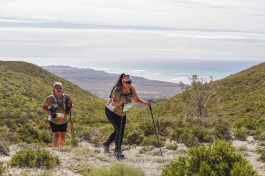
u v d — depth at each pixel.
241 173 3.66
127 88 6.35
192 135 10.66
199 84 25.83
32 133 35.06
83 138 12.75
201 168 3.95
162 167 5.69
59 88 7.29
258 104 53.91
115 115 6.58
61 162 5.40
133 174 4.76
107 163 5.90
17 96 62.50
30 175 4.37
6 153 6.56
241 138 12.09
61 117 7.38
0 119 37.44
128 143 11.11
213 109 25.58
